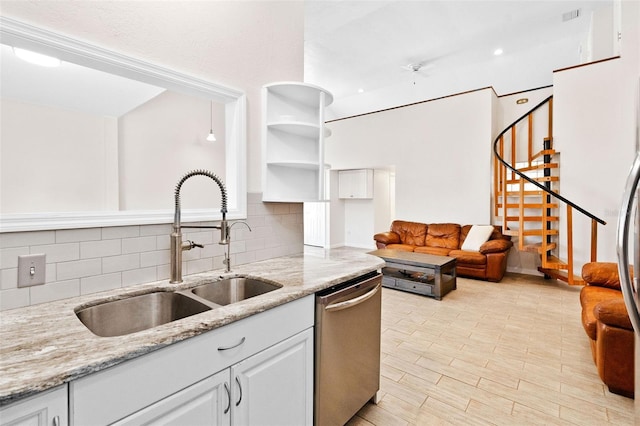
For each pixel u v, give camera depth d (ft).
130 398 2.85
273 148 7.24
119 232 4.72
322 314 4.90
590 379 7.24
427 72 20.95
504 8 14.23
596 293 8.49
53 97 10.30
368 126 23.75
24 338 3.02
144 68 4.94
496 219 18.57
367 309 5.95
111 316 4.34
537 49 17.87
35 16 3.93
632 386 6.41
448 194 20.29
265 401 4.13
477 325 10.48
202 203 14.90
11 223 3.71
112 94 10.05
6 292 3.75
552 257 15.92
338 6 14.08
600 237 14.47
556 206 16.02
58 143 11.44
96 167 12.22
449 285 14.21
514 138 18.03
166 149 13.82
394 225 21.72
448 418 5.98
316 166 7.52
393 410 6.21
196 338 3.34
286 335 4.40
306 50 18.11
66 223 4.13
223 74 6.18
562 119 15.26
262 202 6.98
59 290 4.13
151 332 3.13
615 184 14.17
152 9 5.11
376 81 22.53
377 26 15.62
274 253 7.22
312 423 4.94
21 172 10.77
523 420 5.92
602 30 14.55
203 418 3.43
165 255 5.29
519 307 12.28
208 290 5.32
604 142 14.34
